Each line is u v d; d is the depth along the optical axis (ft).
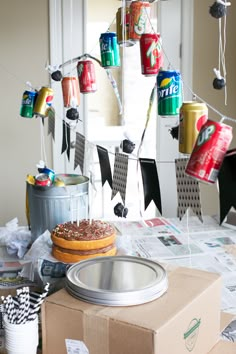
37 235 4.59
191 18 8.65
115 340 2.68
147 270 3.19
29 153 8.65
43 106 5.31
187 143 3.34
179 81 3.77
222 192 2.97
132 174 7.99
